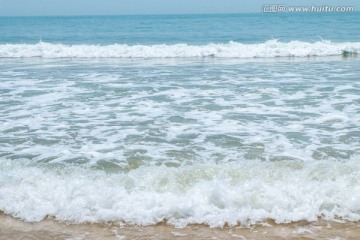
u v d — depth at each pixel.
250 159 6.34
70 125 8.41
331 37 34.03
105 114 9.27
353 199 4.89
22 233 4.52
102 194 5.02
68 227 4.63
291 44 22.52
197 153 6.67
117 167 6.13
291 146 6.94
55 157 6.55
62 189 5.21
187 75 14.63
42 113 9.38
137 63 18.55
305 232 4.45
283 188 5.12
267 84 12.45
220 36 38.53
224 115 9.03
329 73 14.58
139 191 5.16
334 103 9.84
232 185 5.23
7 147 7.08
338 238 4.32
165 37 38.75
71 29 56.06
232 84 12.59
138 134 7.75
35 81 13.48
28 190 5.23
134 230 4.54
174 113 9.27
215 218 4.71
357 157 6.27
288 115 8.92
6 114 9.28
